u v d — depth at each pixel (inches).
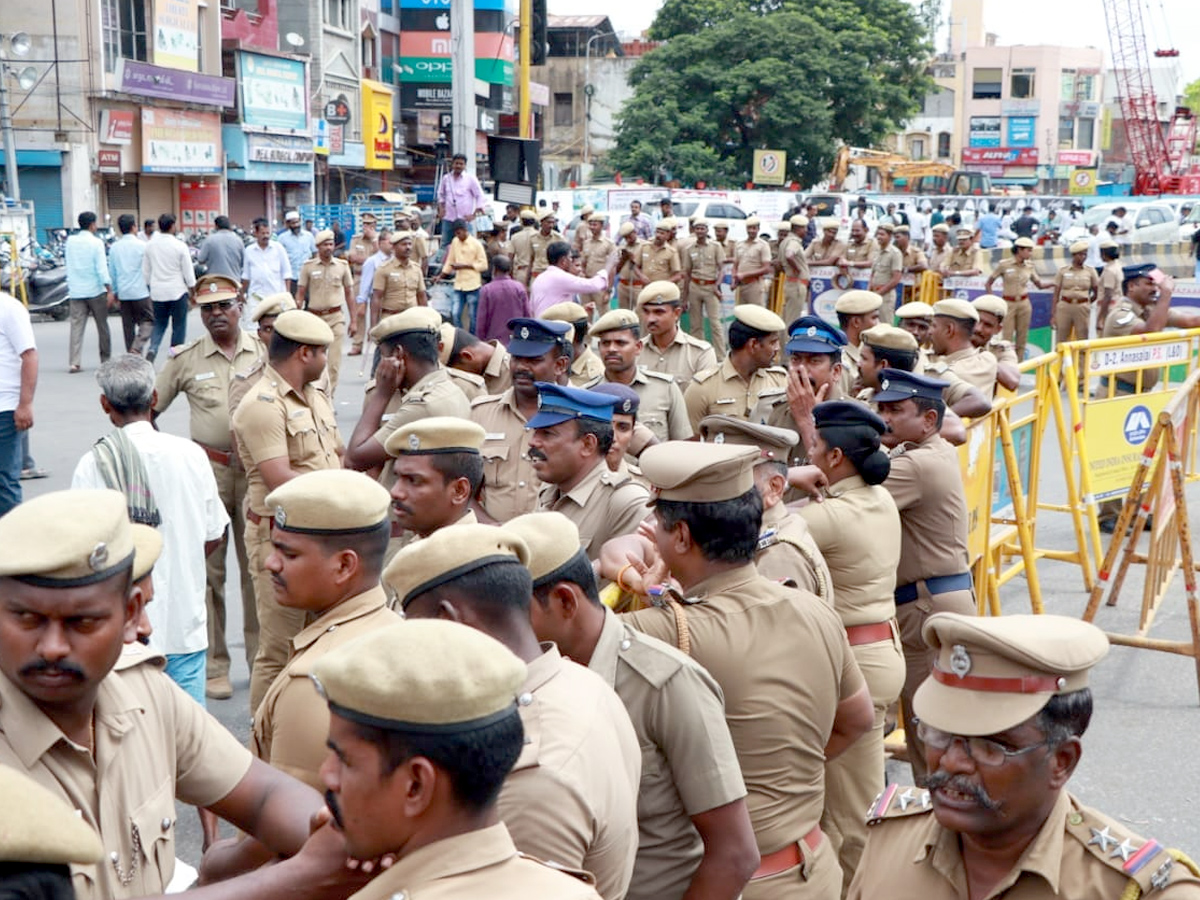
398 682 77.1
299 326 229.9
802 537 162.1
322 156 1652.3
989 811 95.3
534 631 120.4
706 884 120.2
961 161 3216.0
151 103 1282.0
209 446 273.6
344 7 1704.0
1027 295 714.8
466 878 79.0
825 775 165.8
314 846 91.9
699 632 133.4
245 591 272.7
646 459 137.9
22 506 96.9
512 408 228.1
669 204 986.1
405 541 251.6
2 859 61.9
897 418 208.2
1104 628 306.2
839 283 783.1
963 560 210.1
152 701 107.9
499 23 2041.1
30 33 1183.6
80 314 641.6
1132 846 95.7
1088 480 343.3
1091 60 3191.4
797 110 2027.6
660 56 2116.1
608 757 105.3
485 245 784.9
